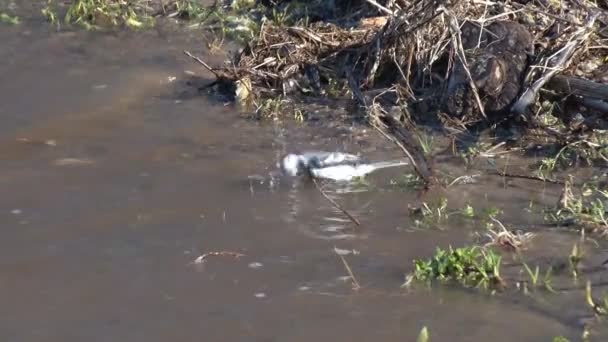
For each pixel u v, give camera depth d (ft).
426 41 51.21
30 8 66.18
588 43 49.39
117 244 36.09
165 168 42.73
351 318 31.65
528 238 36.81
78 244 36.01
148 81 53.52
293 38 54.70
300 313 31.89
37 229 37.01
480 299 32.78
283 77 51.85
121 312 31.83
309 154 43.04
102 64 56.08
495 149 44.93
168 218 38.19
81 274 34.01
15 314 31.60
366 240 36.83
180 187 40.91
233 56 56.90
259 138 46.32
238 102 50.47
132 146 44.98
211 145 45.39
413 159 43.39
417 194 40.63
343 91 51.37
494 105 47.52
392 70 52.06
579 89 46.91
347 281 33.88
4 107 49.14
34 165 42.52
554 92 47.67
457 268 33.99
